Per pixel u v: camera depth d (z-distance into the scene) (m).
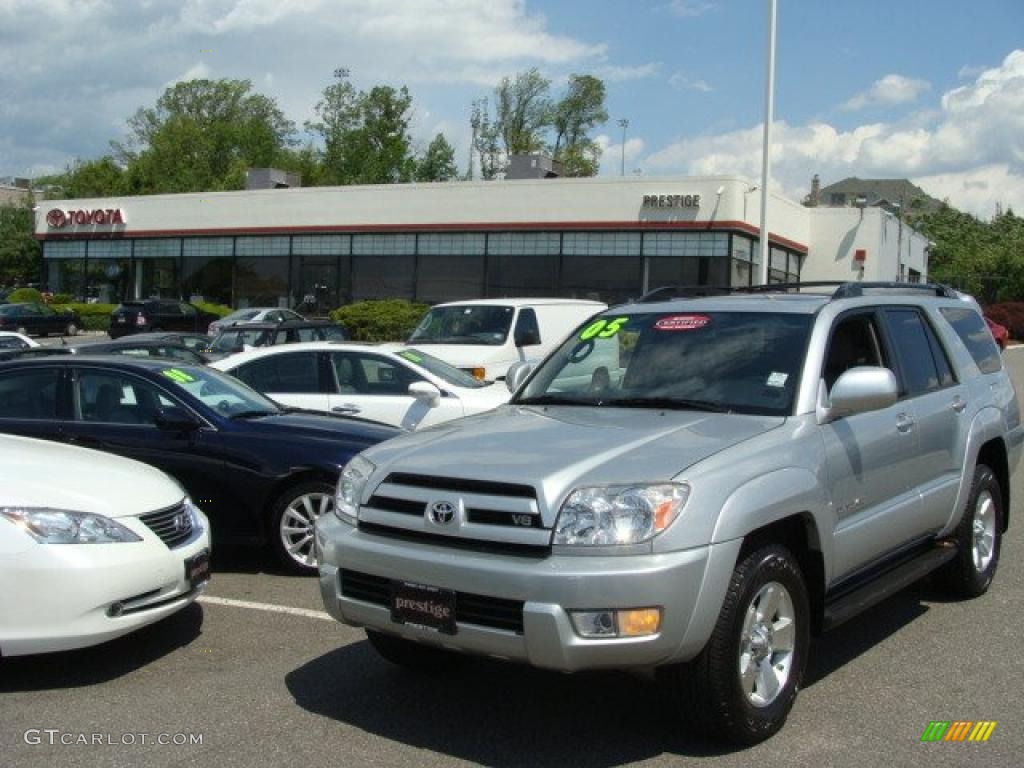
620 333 5.72
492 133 73.50
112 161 80.62
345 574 4.55
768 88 21.69
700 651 4.10
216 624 6.21
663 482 4.05
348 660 5.57
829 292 6.07
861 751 4.32
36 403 7.69
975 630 6.04
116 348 14.45
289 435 7.41
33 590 4.94
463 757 4.31
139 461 6.94
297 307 38.62
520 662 4.05
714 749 4.34
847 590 5.20
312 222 37.91
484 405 10.14
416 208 35.78
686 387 5.15
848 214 36.84
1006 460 6.90
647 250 32.25
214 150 81.12
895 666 5.41
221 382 8.22
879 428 5.26
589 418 4.95
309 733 4.57
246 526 7.41
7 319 38.12
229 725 4.66
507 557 4.04
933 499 5.79
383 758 4.30
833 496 4.77
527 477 4.10
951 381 6.36
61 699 4.98
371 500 4.50
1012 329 50.53
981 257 64.69
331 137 73.69
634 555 3.91
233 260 40.16
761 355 5.16
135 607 5.28
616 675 5.32
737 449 4.39
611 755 4.31
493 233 34.59
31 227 73.44
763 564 4.28
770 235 33.38
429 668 5.30
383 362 10.34
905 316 6.13
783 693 4.47
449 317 14.80
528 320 14.52
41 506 5.11
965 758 4.25
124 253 42.91
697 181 31.25
